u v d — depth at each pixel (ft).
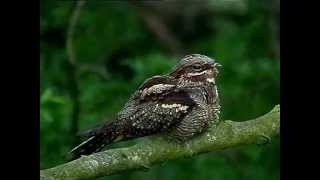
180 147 20.25
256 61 38.06
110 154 19.42
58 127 31.58
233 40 39.04
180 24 45.34
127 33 40.86
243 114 36.14
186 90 21.13
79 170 19.03
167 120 20.59
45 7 35.27
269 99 36.63
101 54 39.81
